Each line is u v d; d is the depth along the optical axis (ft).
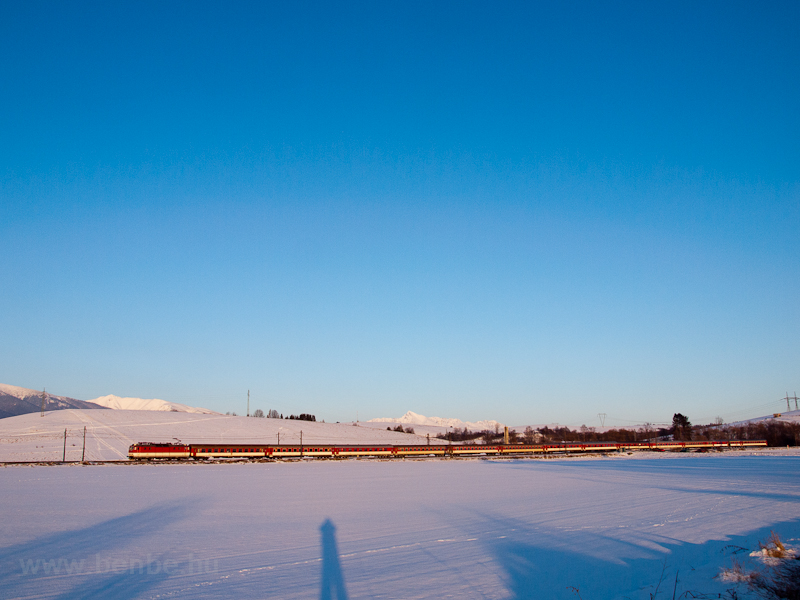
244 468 253.65
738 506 124.88
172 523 101.71
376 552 78.28
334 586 61.87
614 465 286.87
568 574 67.56
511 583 63.41
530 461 329.52
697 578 65.31
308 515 111.14
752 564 70.23
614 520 106.32
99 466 258.57
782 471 237.04
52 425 508.53
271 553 77.71
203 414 652.89
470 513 114.42
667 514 113.70
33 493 144.87
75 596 58.70
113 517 108.17
